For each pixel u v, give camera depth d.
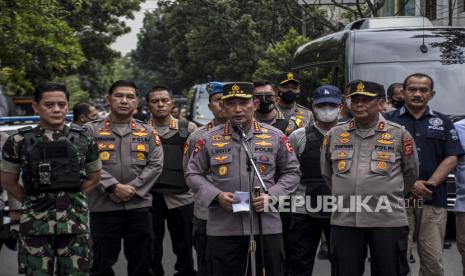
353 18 25.70
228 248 5.52
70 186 5.66
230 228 5.50
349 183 5.60
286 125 7.60
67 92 5.75
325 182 6.52
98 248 7.09
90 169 5.90
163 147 7.77
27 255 5.67
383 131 5.64
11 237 7.08
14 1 12.52
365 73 11.11
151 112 7.84
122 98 7.10
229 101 5.51
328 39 12.67
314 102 6.77
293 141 6.88
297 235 6.92
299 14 32.38
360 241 5.66
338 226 5.70
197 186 5.56
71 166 5.66
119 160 7.09
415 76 6.65
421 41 11.20
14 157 5.65
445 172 6.42
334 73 11.93
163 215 7.93
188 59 44.81
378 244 5.55
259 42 36.09
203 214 6.57
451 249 9.39
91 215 7.07
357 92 5.53
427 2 24.47
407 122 6.67
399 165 5.62
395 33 11.33
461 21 22.31
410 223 6.77
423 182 6.34
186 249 7.93
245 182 5.51
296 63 14.72
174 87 54.12
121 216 7.11
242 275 5.62
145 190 7.12
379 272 5.60
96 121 7.25
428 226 6.46
